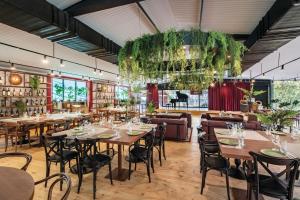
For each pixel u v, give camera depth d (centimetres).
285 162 178
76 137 283
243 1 322
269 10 317
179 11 378
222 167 254
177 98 1239
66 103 1005
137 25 438
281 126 353
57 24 297
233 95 1312
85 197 256
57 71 924
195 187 286
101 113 918
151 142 323
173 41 316
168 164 378
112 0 286
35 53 570
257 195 197
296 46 515
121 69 387
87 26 383
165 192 271
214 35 314
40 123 512
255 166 195
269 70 880
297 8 244
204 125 512
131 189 279
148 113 808
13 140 570
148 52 341
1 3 222
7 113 720
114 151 427
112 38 479
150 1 338
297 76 1114
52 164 372
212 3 335
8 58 638
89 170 274
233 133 321
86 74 1062
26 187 122
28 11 247
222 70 342
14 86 750
